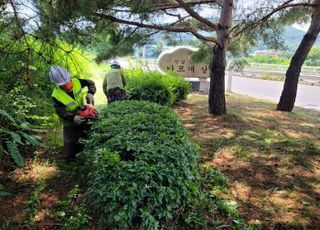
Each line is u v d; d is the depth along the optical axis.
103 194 3.36
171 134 4.68
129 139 4.19
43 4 3.94
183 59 13.64
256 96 14.78
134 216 3.29
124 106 5.89
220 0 7.93
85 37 4.89
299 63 9.86
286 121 8.73
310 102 13.66
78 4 4.51
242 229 3.71
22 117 5.49
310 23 9.53
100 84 11.73
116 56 7.46
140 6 6.21
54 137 5.78
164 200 3.46
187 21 8.78
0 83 5.21
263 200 4.45
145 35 7.51
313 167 5.54
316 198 4.54
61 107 4.68
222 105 8.60
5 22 3.73
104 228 3.42
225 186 4.78
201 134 7.11
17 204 4.04
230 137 6.94
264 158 5.87
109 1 5.60
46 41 3.97
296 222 3.95
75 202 3.99
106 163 3.65
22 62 4.24
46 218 3.74
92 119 5.05
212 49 8.34
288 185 4.90
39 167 5.01
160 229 3.45
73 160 5.07
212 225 3.77
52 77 4.47
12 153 4.48
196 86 14.22
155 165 3.65
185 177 3.94
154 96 9.23
